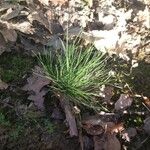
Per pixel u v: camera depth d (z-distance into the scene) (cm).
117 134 49
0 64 52
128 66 56
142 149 49
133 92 53
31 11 56
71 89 50
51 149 47
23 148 47
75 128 48
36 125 48
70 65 52
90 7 60
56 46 54
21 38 54
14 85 51
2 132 47
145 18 61
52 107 50
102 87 53
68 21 58
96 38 57
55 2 59
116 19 60
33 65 53
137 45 58
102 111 51
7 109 49
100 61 55
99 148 47
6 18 54
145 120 50
